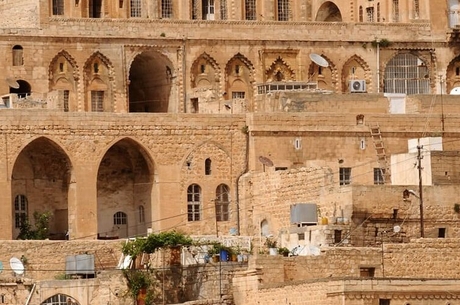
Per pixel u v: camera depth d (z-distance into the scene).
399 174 183.50
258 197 191.38
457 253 155.62
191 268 164.25
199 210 195.88
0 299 169.25
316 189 179.75
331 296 144.12
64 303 168.12
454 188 172.12
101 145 194.75
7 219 191.38
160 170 195.50
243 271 156.50
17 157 192.38
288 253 164.88
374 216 171.12
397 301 143.62
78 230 194.00
